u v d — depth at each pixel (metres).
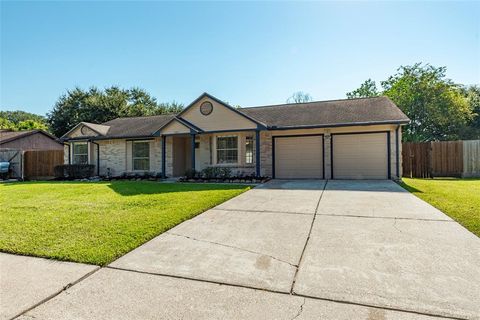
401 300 2.49
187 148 16.03
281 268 3.20
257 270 3.17
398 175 11.88
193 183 11.57
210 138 14.16
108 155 15.91
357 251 3.66
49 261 3.46
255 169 13.42
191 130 13.16
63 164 16.22
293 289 2.73
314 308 2.39
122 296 2.64
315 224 4.93
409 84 23.36
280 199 7.34
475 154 13.52
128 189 9.58
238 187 9.73
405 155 14.34
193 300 2.56
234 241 4.14
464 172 13.63
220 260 3.46
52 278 3.02
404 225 4.76
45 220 5.28
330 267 3.20
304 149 13.10
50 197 8.20
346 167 12.54
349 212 5.75
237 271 3.15
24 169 17.14
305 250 3.73
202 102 13.54
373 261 3.33
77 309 2.43
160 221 5.11
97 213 5.82
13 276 3.07
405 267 3.15
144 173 14.88
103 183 12.22
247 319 2.25
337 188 9.26
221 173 12.45
